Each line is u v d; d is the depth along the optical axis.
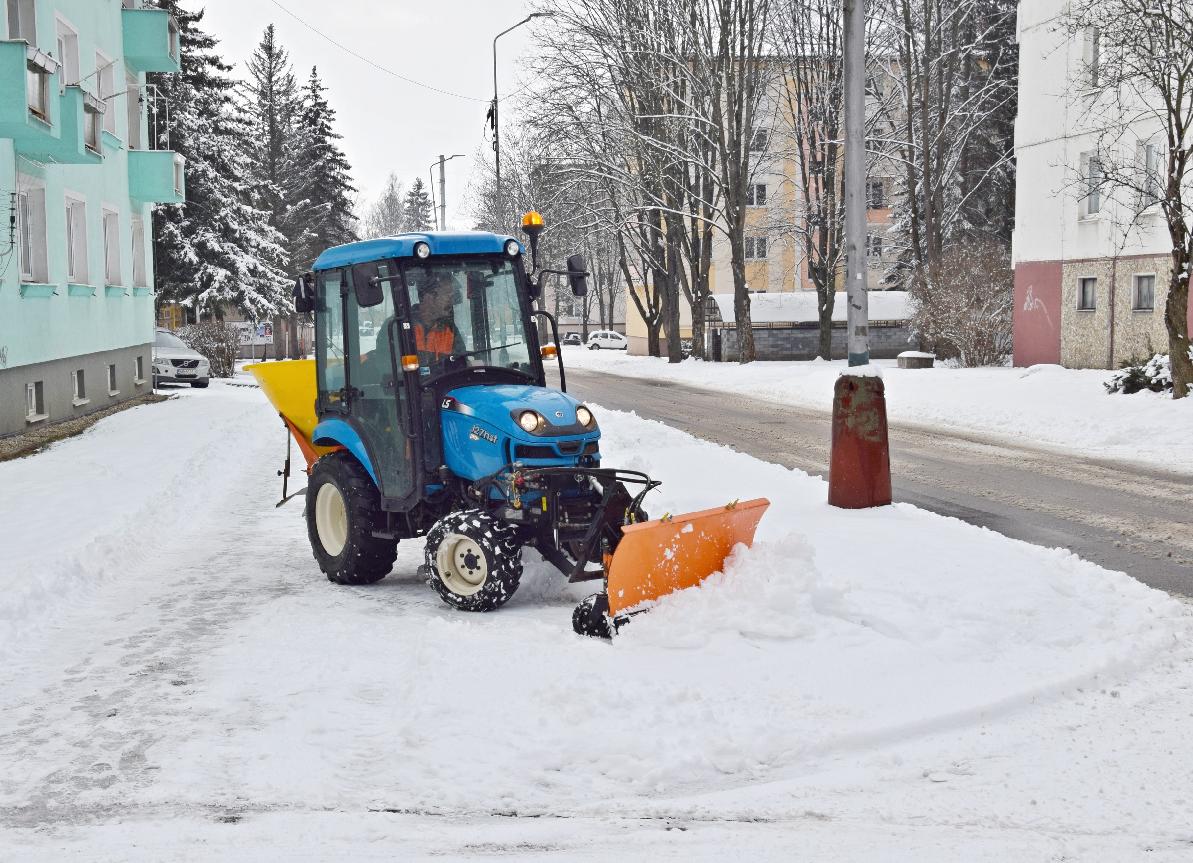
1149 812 4.43
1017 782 4.76
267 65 70.19
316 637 7.16
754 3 41.19
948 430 19.70
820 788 4.73
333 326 9.24
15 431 18.78
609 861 4.06
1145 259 29.19
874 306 54.84
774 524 9.72
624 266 55.84
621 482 7.92
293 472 16.09
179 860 4.08
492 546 7.57
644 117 41.91
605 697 5.57
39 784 4.83
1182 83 20.27
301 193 71.62
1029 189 34.06
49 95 17.89
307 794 4.67
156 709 5.81
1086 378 24.34
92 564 9.30
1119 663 6.18
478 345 8.54
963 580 7.46
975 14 47.56
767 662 6.12
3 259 18.02
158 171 27.56
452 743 5.19
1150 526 10.48
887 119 45.81
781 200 64.50
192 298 47.47
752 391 30.97
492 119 46.41
